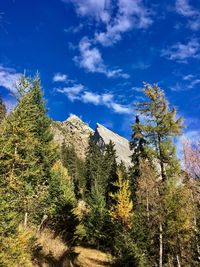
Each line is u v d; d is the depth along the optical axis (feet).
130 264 86.38
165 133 92.27
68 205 102.94
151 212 79.51
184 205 70.44
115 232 106.42
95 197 129.70
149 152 90.43
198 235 65.82
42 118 92.89
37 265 58.23
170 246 78.23
